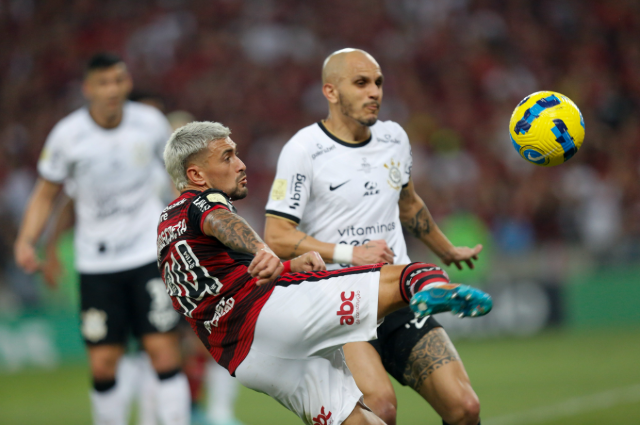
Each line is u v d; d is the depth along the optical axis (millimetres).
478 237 51031
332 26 72125
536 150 14367
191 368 25406
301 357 12500
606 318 51000
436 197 57688
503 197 58531
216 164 12875
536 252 53750
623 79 72438
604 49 74375
